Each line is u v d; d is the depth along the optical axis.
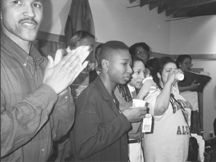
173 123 1.36
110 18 2.29
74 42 0.99
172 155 1.33
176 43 3.04
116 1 2.37
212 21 2.67
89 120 0.83
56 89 0.56
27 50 0.67
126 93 1.27
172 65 1.47
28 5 0.58
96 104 0.89
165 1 2.81
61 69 0.57
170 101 1.39
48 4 1.01
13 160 0.58
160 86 1.50
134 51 1.83
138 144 1.23
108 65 0.96
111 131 0.84
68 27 1.22
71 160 0.96
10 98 0.57
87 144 0.81
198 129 1.89
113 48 0.95
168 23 3.08
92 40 1.08
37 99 0.54
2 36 0.60
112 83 1.01
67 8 1.24
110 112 0.92
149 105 1.29
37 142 0.63
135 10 2.64
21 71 0.61
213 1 2.45
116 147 0.93
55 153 0.96
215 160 1.86
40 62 0.73
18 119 0.51
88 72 1.22
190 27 2.87
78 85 1.10
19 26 0.58
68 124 0.72
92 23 1.71
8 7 0.56
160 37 3.02
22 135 0.53
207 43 2.71
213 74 2.42
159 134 1.34
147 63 1.62
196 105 2.01
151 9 2.86
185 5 2.69
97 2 2.14
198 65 2.66
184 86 2.18
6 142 0.51
